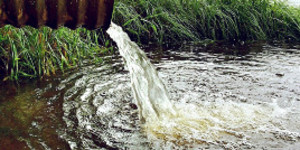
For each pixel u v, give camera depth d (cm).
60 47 360
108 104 251
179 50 450
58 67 349
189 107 246
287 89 279
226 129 210
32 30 334
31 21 147
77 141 193
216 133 205
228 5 561
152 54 423
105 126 214
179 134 204
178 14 533
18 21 143
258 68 349
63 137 198
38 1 143
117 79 310
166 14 505
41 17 147
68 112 234
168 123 221
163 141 195
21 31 319
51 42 353
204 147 187
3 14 140
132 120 224
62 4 148
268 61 382
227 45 492
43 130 206
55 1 146
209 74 327
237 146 187
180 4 548
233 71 338
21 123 216
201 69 346
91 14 157
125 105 250
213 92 275
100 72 333
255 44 503
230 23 546
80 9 153
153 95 251
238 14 552
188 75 324
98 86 290
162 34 500
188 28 531
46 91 276
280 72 331
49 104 248
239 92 274
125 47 259
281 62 376
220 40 534
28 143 190
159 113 235
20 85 291
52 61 352
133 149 185
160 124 219
